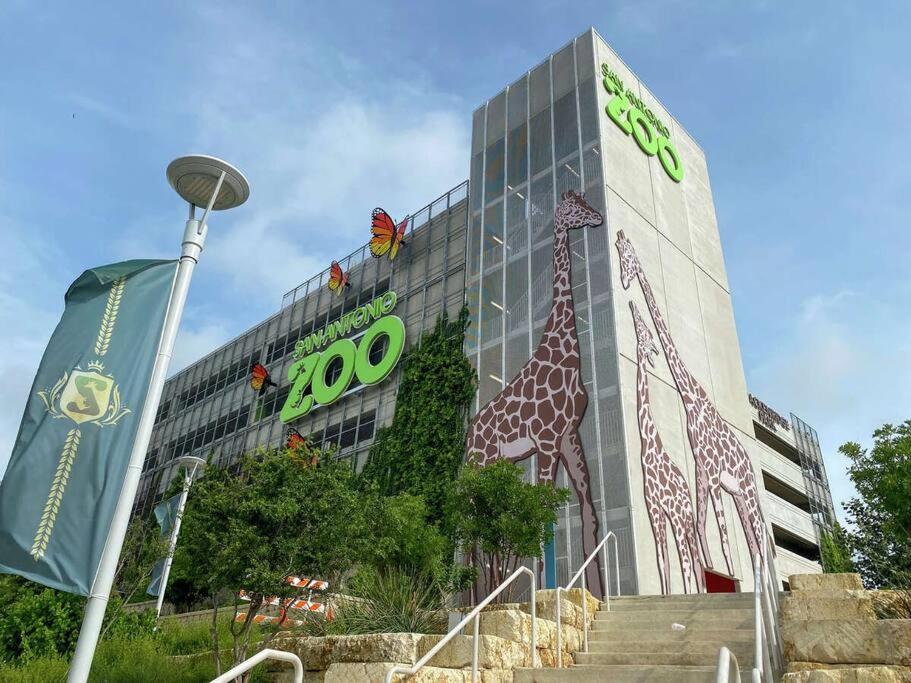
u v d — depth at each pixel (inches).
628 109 1104.2
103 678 415.5
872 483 613.9
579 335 888.3
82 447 260.4
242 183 339.9
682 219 1146.7
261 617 551.5
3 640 517.7
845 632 270.1
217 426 1736.0
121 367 278.8
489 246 1089.4
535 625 321.1
